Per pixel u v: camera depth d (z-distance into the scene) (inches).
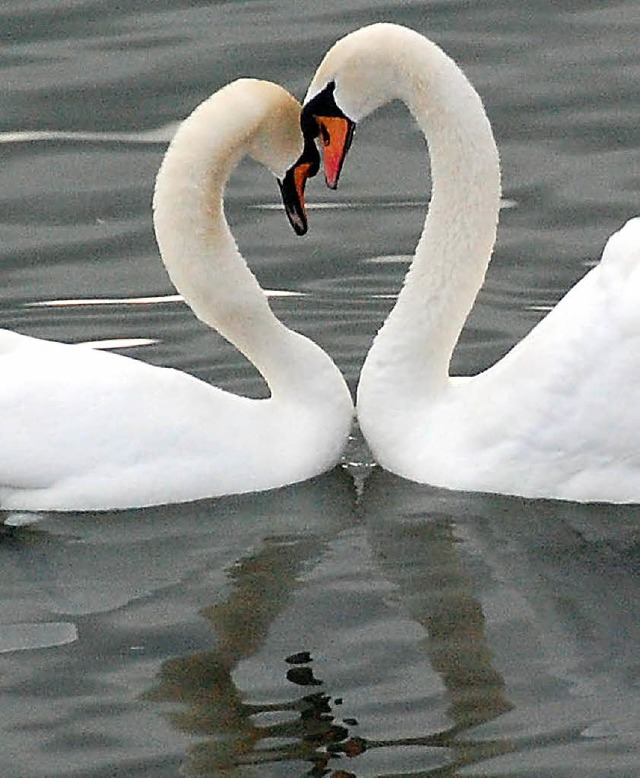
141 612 501.7
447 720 456.8
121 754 448.8
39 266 695.7
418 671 474.6
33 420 545.0
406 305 574.6
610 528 531.2
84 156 748.0
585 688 465.4
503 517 541.3
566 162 735.1
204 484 552.4
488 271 688.4
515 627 490.0
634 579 508.1
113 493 546.0
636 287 531.2
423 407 571.5
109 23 819.4
